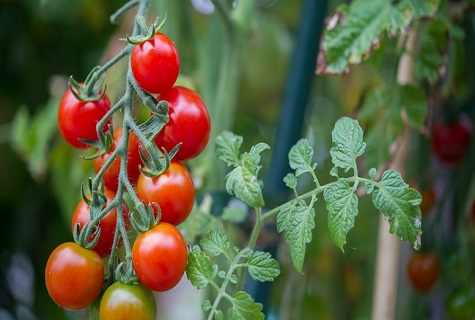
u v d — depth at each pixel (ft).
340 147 2.14
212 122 3.10
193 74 3.40
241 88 4.82
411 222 2.07
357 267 4.33
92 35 5.13
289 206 2.16
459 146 3.20
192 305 5.56
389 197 2.08
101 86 2.23
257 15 4.75
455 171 3.21
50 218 5.29
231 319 2.13
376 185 2.10
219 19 3.26
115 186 2.19
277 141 3.09
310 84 3.11
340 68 2.66
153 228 2.06
